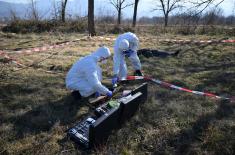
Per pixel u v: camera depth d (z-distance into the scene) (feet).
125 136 15.33
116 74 22.16
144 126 16.53
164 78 25.45
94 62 18.17
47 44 42.19
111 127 14.96
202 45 43.27
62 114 17.74
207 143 14.83
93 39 47.47
